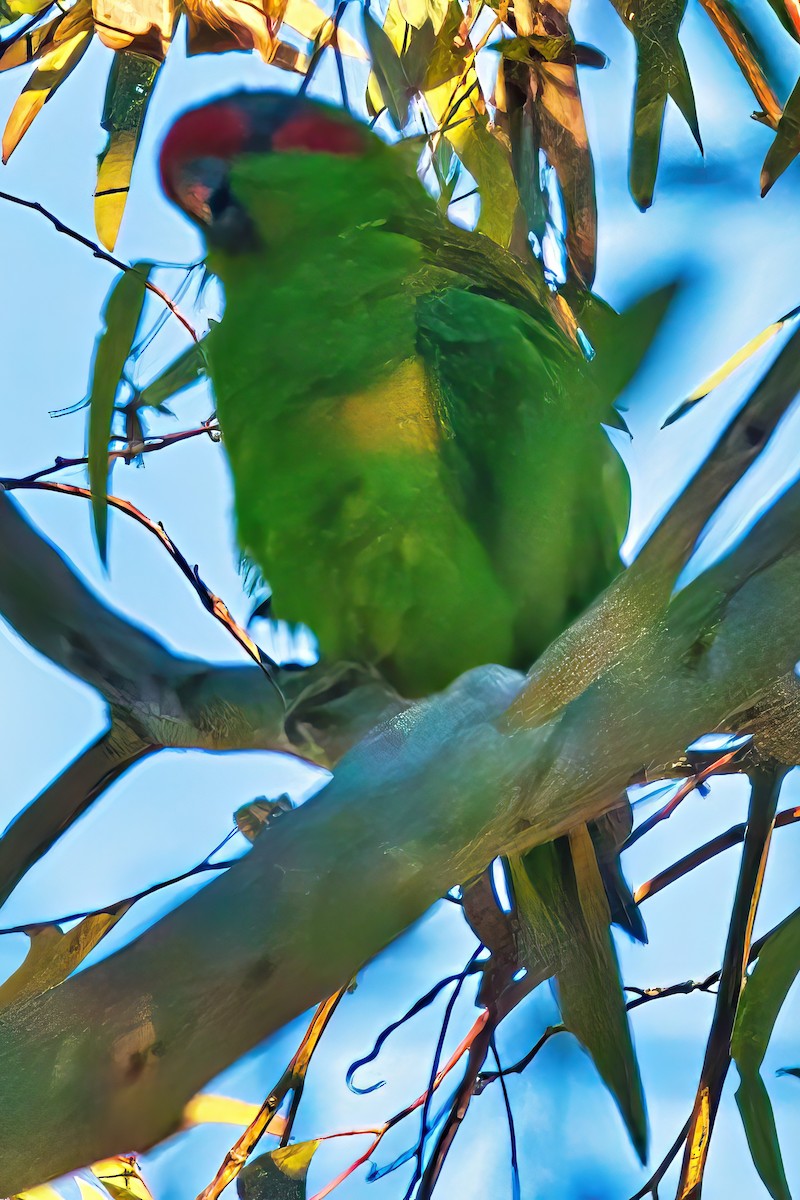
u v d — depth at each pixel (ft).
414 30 19.98
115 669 16.22
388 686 18.89
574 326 20.21
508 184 20.25
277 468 18.95
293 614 19.57
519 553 18.56
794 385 11.38
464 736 11.78
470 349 18.95
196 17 19.98
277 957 10.78
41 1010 10.61
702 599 12.10
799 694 13.88
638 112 18.79
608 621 12.14
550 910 16.51
